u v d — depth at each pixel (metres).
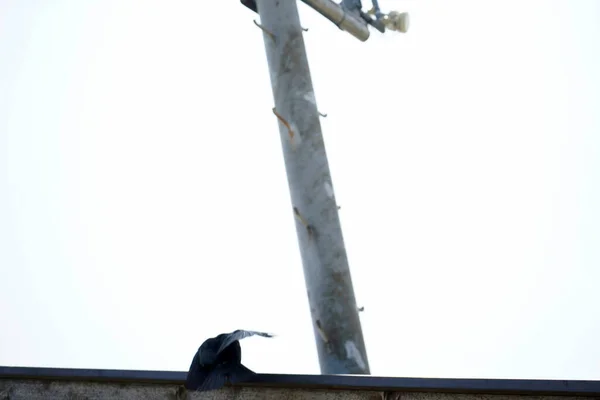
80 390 8.04
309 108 11.90
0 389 8.19
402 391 7.19
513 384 6.86
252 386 7.64
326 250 10.91
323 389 7.41
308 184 11.34
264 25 12.68
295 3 12.89
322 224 11.07
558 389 6.76
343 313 10.55
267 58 12.58
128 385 7.95
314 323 10.69
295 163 11.55
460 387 6.99
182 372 7.76
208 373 6.71
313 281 10.84
